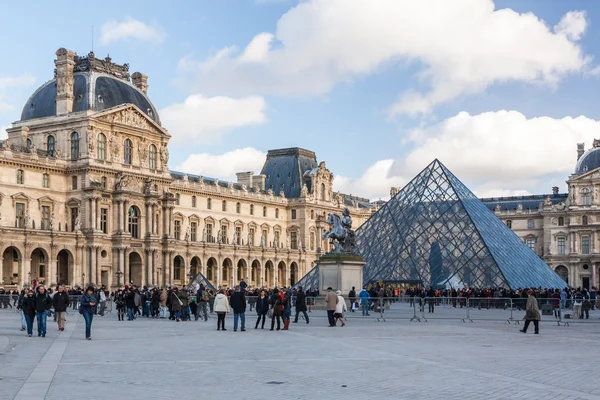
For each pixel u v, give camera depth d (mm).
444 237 112625
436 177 122062
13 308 111438
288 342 50125
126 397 27828
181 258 186250
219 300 62594
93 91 166625
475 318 77375
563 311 92125
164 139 180750
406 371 34906
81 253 157500
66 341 51250
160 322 77312
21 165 154750
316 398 27844
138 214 171125
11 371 34844
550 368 36062
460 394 28672
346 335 56438
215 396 28188
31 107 172250
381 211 121062
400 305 79875
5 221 151500
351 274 91250
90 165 160000
